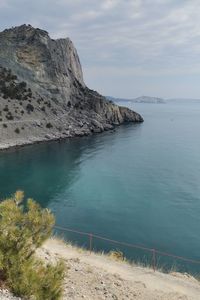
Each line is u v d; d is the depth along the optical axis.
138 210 59.25
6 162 95.88
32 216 11.70
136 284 18.95
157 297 17.91
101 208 59.88
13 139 123.94
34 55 188.00
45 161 98.56
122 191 70.81
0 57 178.88
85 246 42.91
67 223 52.16
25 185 73.94
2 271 11.01
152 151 119.88
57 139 137.88
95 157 106.31
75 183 76.44
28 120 140.88
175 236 48.31
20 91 159.25
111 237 47.25
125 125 199.12
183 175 86.00
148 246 44.75
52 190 70.69
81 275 18.05
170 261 40.06
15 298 10.42
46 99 169.00
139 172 88.56
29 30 199.75
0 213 11.78
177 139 151.62
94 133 160.50
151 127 196.62
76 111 175.50
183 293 19.27
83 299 15.34
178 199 66.12
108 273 19.48
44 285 10.91
